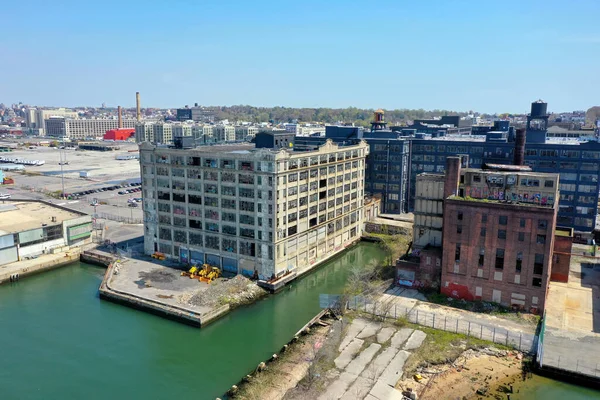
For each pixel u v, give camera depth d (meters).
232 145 129.38
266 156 93.75
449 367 67.06
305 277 108.44
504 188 85.44
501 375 65.50
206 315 82.62
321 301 90.38
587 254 118.44
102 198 188.25
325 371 65.81
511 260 83.12
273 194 94.69
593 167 132.50
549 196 82.12
